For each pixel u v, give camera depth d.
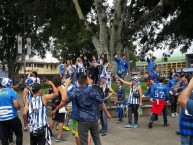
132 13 27.61
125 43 23.47
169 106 15.57
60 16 29.30
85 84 7.14
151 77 17.12
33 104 6.82
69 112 12.45
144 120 13.91
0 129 7.82
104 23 23.34
